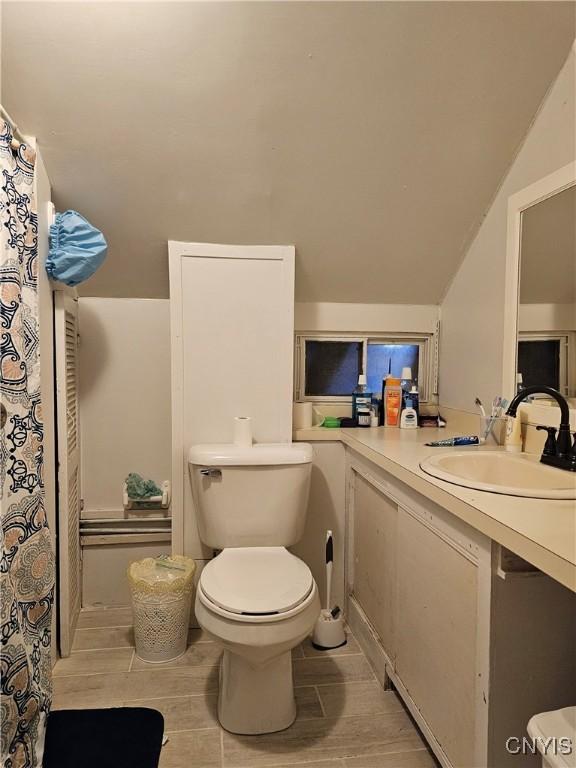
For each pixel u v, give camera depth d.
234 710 1.47
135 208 1.82
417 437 1.96
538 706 1.07
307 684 1.69
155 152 1.65
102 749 1.35
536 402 1.59
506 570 1.02
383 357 2.38
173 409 1.99
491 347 1.88
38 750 1.23
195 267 1.96
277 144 1.65
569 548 0.80
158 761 1.33
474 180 1.79
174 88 1.48
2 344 1.17
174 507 2.01
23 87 1.45
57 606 1.81
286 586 1.45
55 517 1.78
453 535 1.19
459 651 1.17
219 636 1.33
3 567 1.10
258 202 1.83
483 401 1.94
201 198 1.80
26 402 1.27
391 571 1.62
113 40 1.36
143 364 2.24
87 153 1.63
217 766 1.35
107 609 2.20
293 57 1.43
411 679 1.44
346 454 2.12
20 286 1.27
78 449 2.18
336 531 2.16
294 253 2.00
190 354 1.98
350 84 1.50
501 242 1.81
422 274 2.17
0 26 1.31
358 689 1.67
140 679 1.71
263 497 1.80
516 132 1.65
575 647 1.07
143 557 2.24
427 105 1.56
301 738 1.45
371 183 1.79
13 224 1.24
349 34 1.39
